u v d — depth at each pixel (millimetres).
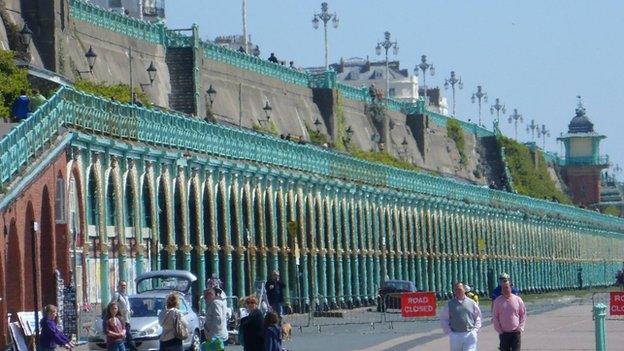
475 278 157750
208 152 88062
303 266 104438
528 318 82000
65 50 96125
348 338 72938
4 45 87938
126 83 106062
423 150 181875
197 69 116875
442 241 144500
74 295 63156
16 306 60281
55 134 66312
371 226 122500
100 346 58781
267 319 45969
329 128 150875
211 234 87812
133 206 76688
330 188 111062
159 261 80062
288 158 102875
